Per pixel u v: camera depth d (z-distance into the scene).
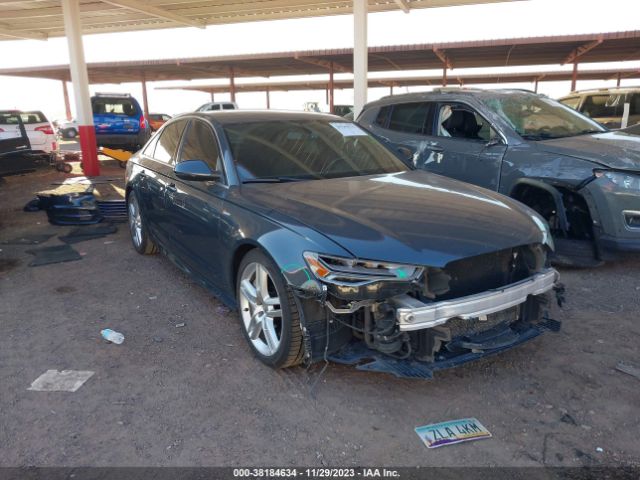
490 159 5.44
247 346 3.53
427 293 2.67
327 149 4.09
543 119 5.74
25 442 2.55
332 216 2.91
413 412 2.76
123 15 14.97
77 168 15.52
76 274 5.14
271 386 3.02
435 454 2.43
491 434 2.56
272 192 3.38
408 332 2.73
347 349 2.90
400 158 4.34
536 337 3.31
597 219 4.64
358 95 10.72
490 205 3.28
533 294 2.94
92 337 3.71
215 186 3.71
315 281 2.67
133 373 3.20
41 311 4.21
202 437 2.57
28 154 10.77
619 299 4.25
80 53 12.58
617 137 5.32
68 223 7.26
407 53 20.09
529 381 3.04
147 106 28.92
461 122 5.93
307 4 13.62
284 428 2.64
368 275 2.60
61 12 14.45
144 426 2.67
